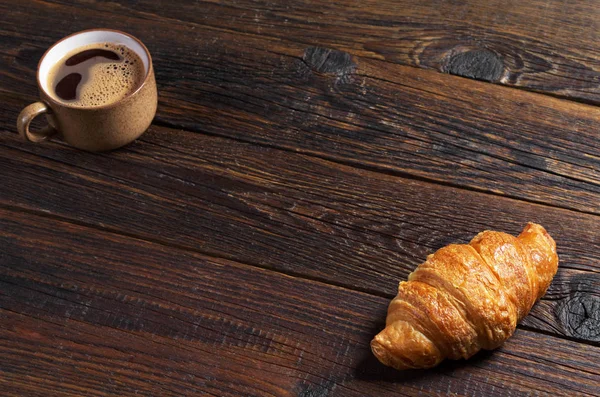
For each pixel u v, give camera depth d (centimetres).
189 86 85
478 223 77
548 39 88
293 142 82
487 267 68
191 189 79
